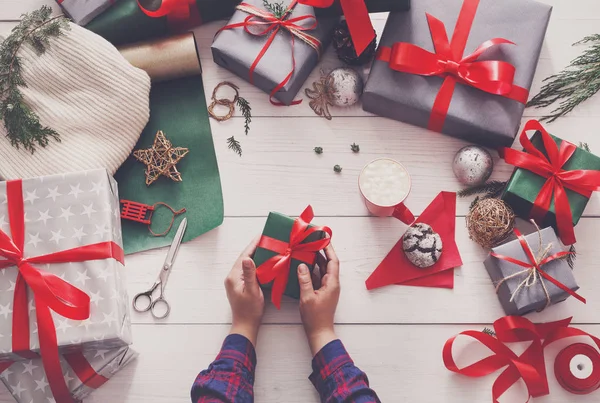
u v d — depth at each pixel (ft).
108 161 4.13
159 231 4.26
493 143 4.20
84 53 4.07
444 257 4.20
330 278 3.99
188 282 4.22
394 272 4.20
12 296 3.83
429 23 4.12
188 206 4.29
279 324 4.17
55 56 4.06
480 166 4.11
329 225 4.28
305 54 4.21
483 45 4.01
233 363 3.85
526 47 4.11
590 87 4.16
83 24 4.22
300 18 4.15
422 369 4.14
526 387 4.11
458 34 4.12
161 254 4.25
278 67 4.18
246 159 4.35
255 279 3.89
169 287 4.21
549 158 4.00
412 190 4.31
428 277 4.21
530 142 4.03
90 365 3.94
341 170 4.33
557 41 4.42
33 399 3.92
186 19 4.34
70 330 3.76
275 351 4.15
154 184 4.32
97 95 4.11
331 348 3.89
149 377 4.13
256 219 4.30
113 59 4.10
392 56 4.08
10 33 4.17
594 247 4.22
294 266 4.01
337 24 4.28
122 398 4.11
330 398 3.76
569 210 3.95
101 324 3.76
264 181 4.33
